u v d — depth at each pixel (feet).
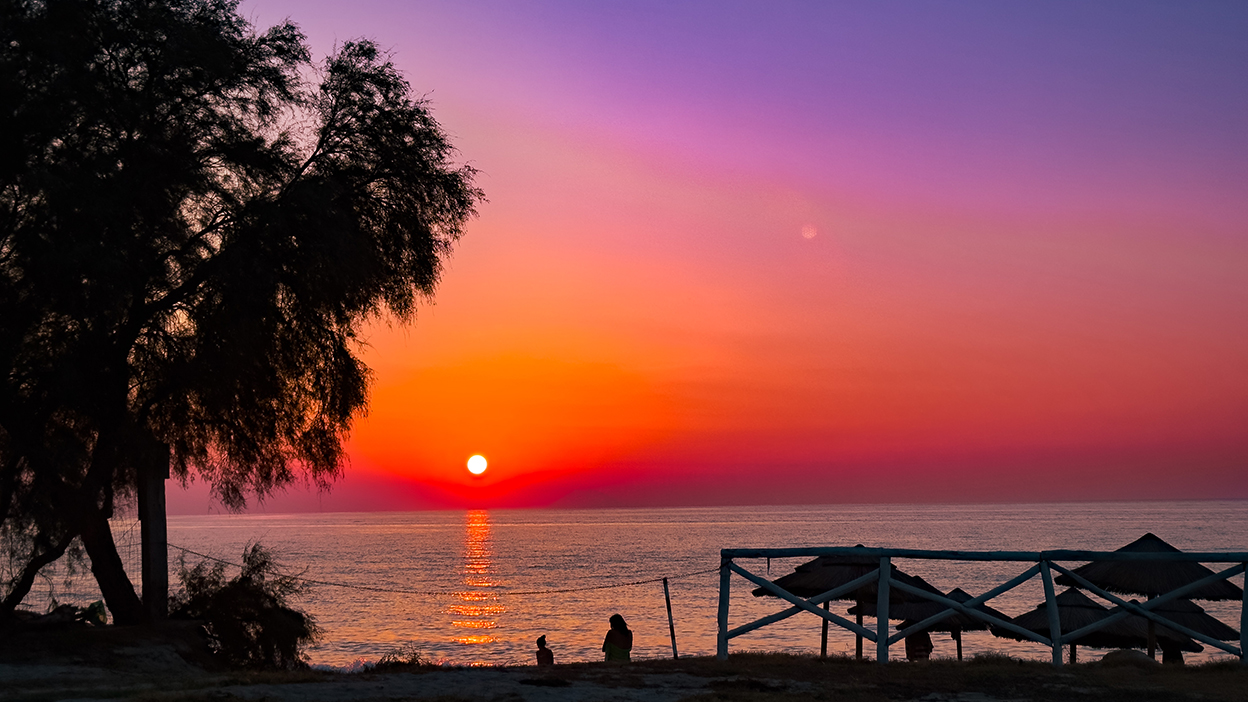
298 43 66.08
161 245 56.59
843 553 40.68
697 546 631.15
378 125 66.28
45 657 49.88
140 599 61.93
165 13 58.95
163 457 59.67
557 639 178.40
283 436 65.87
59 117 53.36
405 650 160.04
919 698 32.35
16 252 53.11
